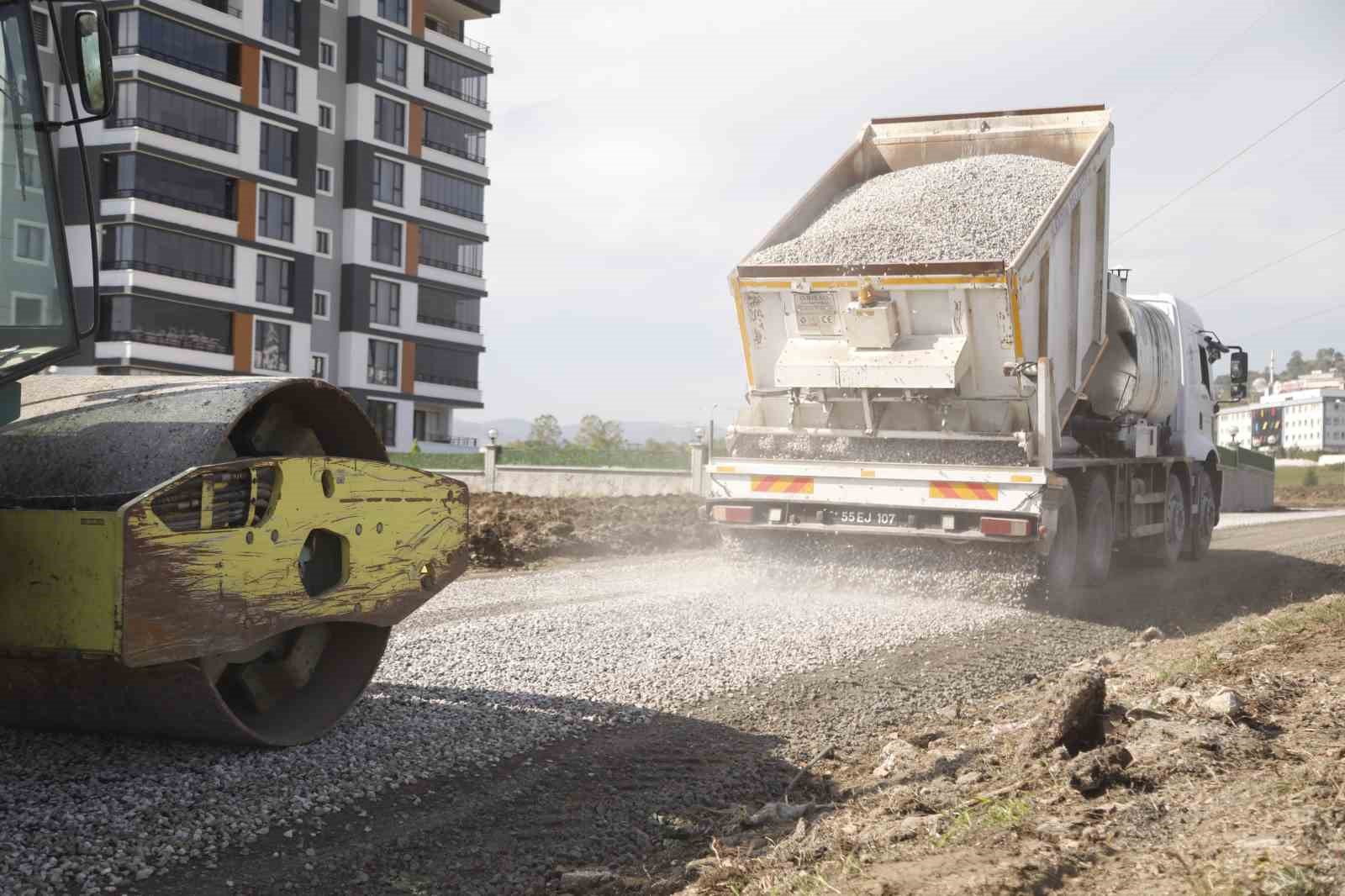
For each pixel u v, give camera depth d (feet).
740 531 39.06
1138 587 43.93
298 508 16.52
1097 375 42.57
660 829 15.58
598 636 28.48
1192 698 20.13
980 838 12.96
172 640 14.39
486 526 53.98
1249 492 133.49
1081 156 40.14
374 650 19.61
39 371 15.69
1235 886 10.48
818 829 14.84
